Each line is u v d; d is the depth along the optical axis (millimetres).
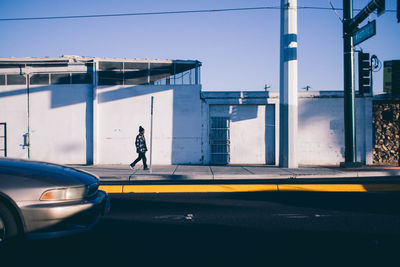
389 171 13047
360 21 13555
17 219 3916
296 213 6367
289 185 9641
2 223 3896
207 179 12148
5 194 3846
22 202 3875
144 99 17453
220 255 4137
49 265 3795
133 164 14328
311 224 5582
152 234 5055
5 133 17641
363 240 4723
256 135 17578
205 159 17344
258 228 5359
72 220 4105
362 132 17188
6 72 17672
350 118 15102
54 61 17625
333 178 12148
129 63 17688
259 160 17547
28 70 17688
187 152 17328
